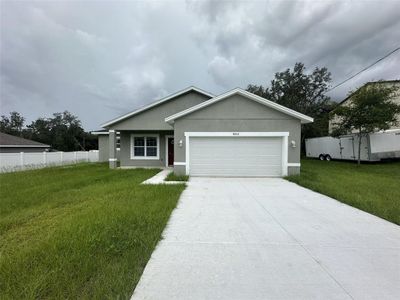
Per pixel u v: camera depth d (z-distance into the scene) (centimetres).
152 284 305
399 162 2044
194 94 1681
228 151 1263
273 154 1257
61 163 2156
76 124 5606
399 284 310
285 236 466
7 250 407
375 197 772
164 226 516
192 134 1254
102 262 349
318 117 2967
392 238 459
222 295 285
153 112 1684
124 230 470
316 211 637
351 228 511
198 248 412
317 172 1437
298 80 3052
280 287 301
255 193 854
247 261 367
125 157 1812
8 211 646
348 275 330
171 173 1316
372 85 1823
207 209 652
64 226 488
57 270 323
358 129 1923
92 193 836
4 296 273
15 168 1648
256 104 1242
